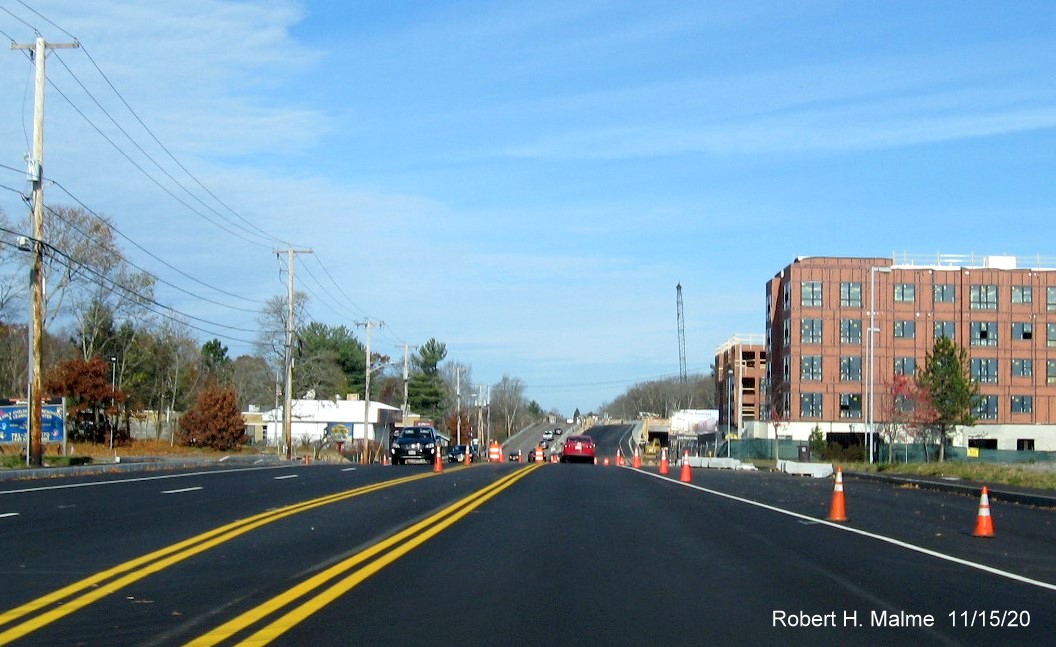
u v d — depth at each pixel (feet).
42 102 108.68
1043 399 258.78
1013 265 266.77
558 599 34.58
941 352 222.07
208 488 82.48
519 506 69.92
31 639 27.94
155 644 27.37
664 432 459.32
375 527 54.85
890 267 249.55
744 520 62.80
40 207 108.88
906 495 92.53
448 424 432.66
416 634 29.01
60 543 46.50
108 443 188.65
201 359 317.42
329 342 409.69
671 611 32.83
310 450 265.13
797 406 261.44
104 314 215.10
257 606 32.50
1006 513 72.54
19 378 232.12
